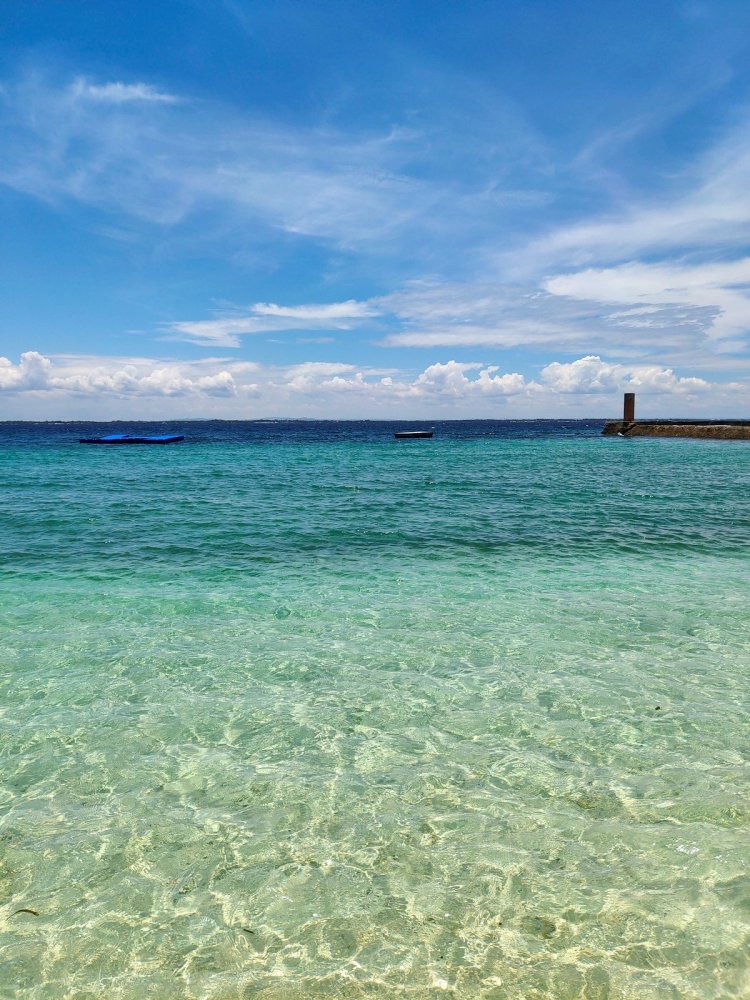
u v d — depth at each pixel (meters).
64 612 9.15
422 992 3.02
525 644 7.90
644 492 23.58
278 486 25.69
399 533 15.36
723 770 5.00
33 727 5.77
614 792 4.71
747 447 54.06
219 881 3.79
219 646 7.86
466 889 3.71
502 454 47.12
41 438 72.25
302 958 3.23
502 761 5.18
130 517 17.50
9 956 3.24
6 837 4.19
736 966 3.14
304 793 4.72
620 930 3.38
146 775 4.98
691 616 8.96
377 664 7.29
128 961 3.22
